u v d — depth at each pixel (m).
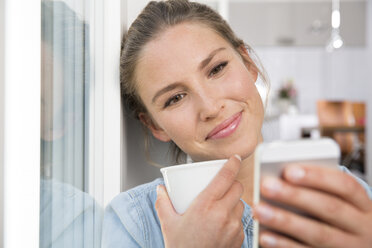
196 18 0.72
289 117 4.54
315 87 5.92
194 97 0.69
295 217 0.33
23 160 0.58
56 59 0.61
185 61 0.68
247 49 0.92
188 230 0.49
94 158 0.69
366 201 0.33
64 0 0.62
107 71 0.72
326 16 5.73
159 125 0.76
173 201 0.51
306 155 0.36
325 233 0.33
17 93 0.57
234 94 0.70
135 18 0.82
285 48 5.87
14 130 0.57
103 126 0.72
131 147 0.83
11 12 0.57
